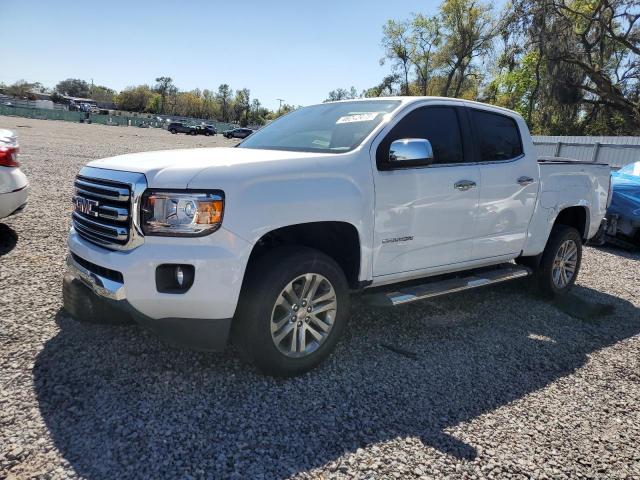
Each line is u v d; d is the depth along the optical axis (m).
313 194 3.25
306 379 3.35
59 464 2.36
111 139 29.52
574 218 5.95
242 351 3.27
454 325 4.59
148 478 2.31
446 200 4.08
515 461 2.68
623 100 33.06
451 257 4.29
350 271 3.71
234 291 2.93
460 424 2.98
